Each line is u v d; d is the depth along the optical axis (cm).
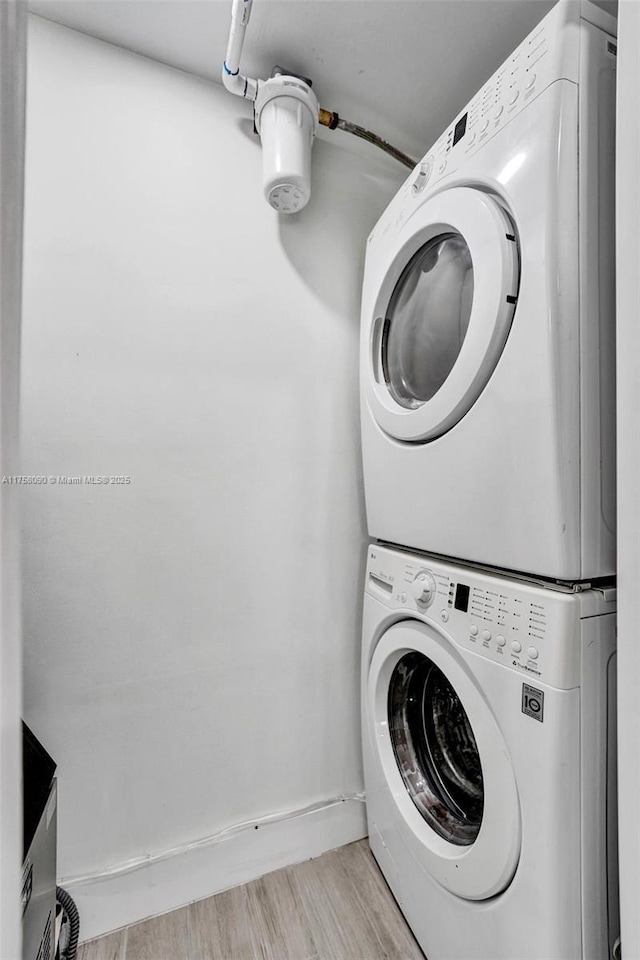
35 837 70
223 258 124
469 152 83
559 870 65
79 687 107
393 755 111
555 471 66
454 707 101
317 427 136
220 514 123
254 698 127
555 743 65
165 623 116
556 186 66
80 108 110
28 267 104
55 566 105
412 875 101
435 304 100
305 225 136
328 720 137
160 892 115
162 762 116
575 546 67
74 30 110
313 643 135
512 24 108
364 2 102
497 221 74
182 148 121
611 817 68
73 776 107
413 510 99
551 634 66
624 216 58
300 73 121
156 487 115
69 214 108
